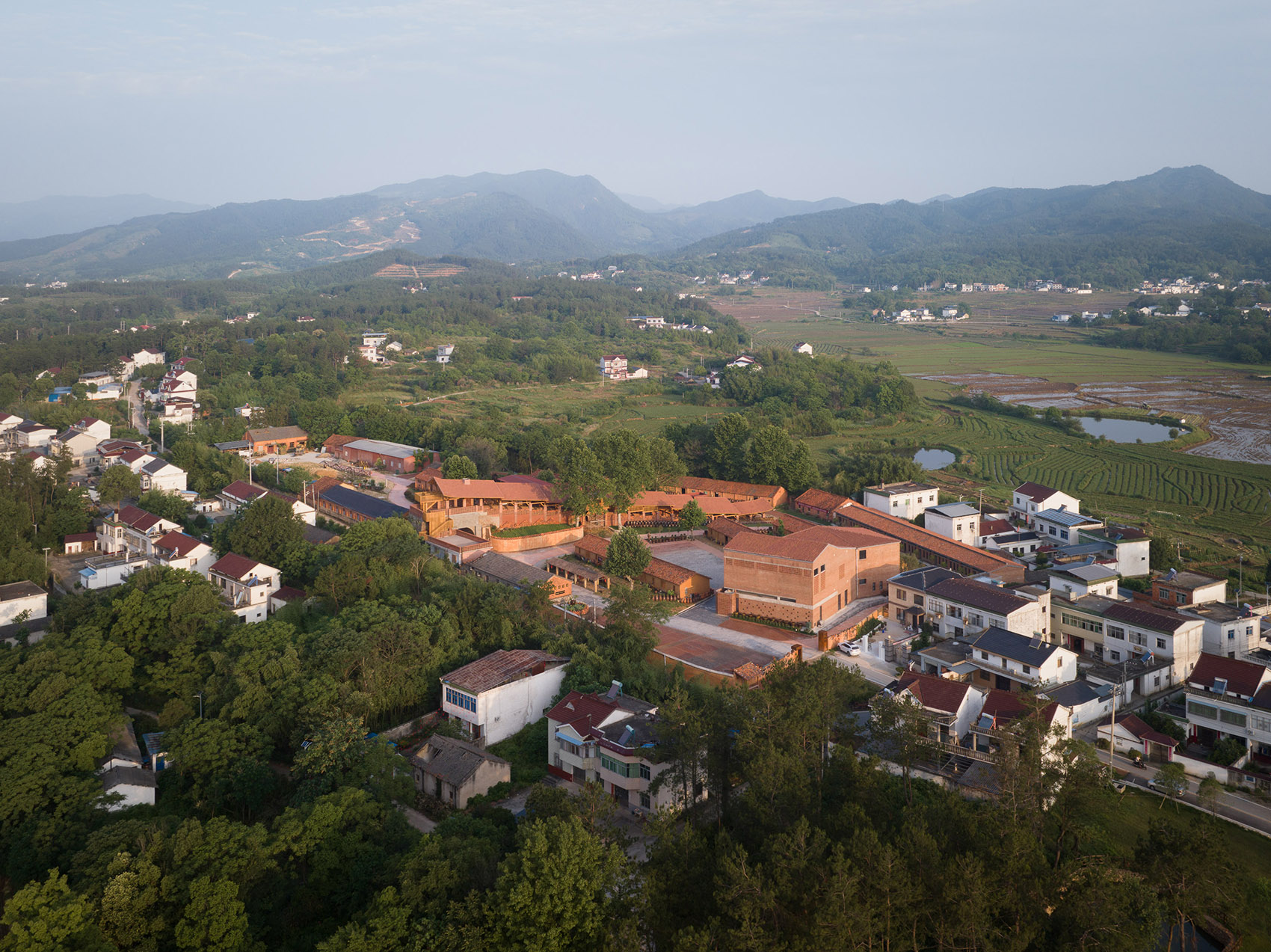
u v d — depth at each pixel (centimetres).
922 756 7569
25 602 10581
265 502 12456
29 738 7262
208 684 8525
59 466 15425
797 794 6022
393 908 5347
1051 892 5472
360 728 7625
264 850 6012
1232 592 12531
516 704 8600
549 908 5147
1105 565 12744
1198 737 8625
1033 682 9231
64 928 5275
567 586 11850
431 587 10944
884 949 5253
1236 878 5744
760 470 18000
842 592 11906
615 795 7512
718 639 10875
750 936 4828
